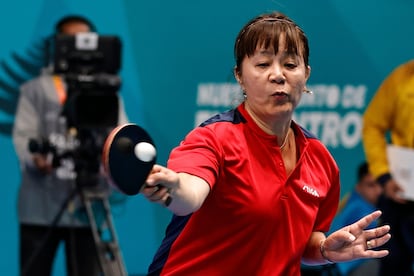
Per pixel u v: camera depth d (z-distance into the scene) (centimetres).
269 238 682
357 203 1730
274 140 681
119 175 552
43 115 1509
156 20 1742
